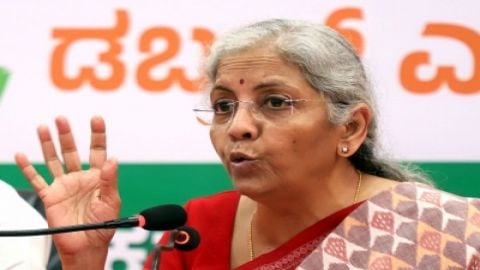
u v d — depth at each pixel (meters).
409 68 6.84
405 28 6.84
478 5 6.82
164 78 6.98
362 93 3.96
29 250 5.01
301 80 3.79
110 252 6.89
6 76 6.96
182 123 6.97
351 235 4.01
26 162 4.12
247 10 6.93
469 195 6.82
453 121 6.83
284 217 4.13
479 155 6.81
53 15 7.01
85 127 6.96
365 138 4.12
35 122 6.96
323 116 3.84
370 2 6.85
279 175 3.82
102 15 7.01
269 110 3.79
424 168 6.82
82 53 7.00
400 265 3.91
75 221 4.07
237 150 3.78
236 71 3.81
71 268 4.07
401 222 4.02
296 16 6.90
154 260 3.61
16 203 5.20
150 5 7.00
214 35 6.95
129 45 7.00
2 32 6.97
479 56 6.81
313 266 3.95
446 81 6.83
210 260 4.28
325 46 3.83
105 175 4.01
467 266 3.88
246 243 4.27
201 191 6.96
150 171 6.96
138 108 6.98
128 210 6.93
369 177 4.30
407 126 6.83
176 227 3.63
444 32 6.83
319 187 4.04
